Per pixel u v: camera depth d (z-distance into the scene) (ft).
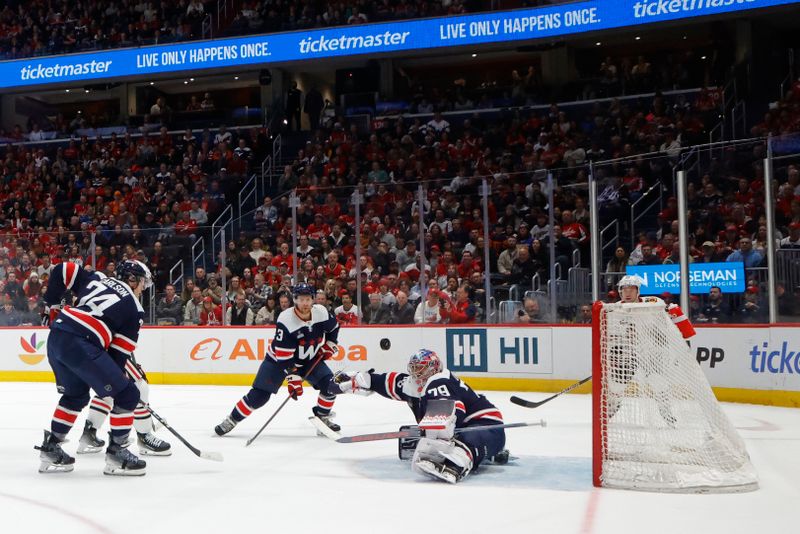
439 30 55.77
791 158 28.96
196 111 65.31
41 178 62.95
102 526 12.27
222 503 13.71
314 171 55.47
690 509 12.96
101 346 15.98
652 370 14.80
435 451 15.34
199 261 36.96
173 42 61.93
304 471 16.61
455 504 13.47
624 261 31.30
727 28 53.62
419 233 33.99
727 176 30.53
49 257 38.01
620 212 32.94
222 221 53.36
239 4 64.75
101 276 16.72
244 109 64.49
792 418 23.82
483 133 53.88
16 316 38.34
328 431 15.97
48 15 68.95
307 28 59.72
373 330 34.01
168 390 33.71
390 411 26.48
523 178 33.68
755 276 28.66
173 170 59.31
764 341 26.96
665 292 30.40
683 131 48.03
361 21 58.44
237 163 57.62
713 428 14.85
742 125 48.08
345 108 61.36
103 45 63.98
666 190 32.76
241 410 21.24
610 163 33.35
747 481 14.40
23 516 12.92
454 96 61.31
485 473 16.11
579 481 15.25
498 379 32.32
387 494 14.30
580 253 32.65
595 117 51.06
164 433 22.11
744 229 29.43
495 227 33.37
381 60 61.36
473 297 33.12
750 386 27.25
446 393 15.33
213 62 60.70
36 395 32.19
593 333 15.01
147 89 70.28
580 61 61.67
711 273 29.53
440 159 52.85
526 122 53.72
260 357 35.22
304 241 35.50
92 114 76.38
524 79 59.72
